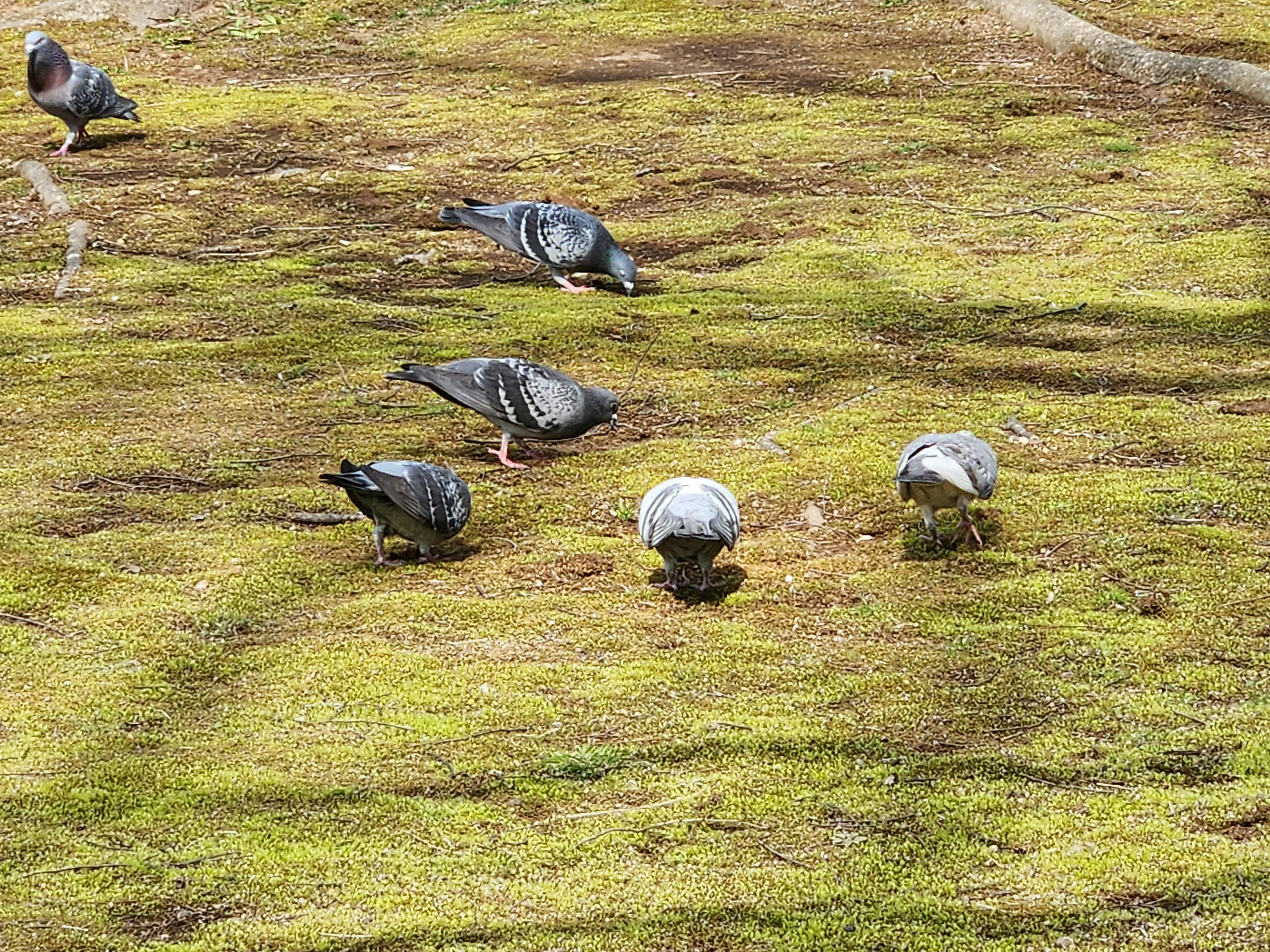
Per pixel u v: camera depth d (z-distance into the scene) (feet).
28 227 39.63
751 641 19.75
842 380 29.60
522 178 43.96
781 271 35.96
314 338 31.78
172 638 19.79
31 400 28.43
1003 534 22.95
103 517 23.57
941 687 18.52
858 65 54.34
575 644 19.67
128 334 32.14
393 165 45.24
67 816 15.81
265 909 14.23
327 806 15.98
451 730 17.52
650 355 30.94
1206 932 13.69
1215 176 40.93
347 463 21.15
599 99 51.47
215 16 63.98
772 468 25.39
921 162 43.68
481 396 24.85
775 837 15.37
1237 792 16.02
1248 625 19.94
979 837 15.33
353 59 58.80
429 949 13.61
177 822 15.70
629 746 17.13
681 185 42.88
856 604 20.89
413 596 20.95
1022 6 56.59
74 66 45.32
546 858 15.02
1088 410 27.68
